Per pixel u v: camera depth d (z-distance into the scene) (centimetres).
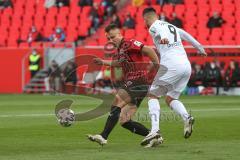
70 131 3947
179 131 3928
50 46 10400
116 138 3538
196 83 9225
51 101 7631
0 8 11519
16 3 11569
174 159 2617
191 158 2645
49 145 3184
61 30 10612
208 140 3406
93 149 3003
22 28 11169
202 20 10488
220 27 10212
